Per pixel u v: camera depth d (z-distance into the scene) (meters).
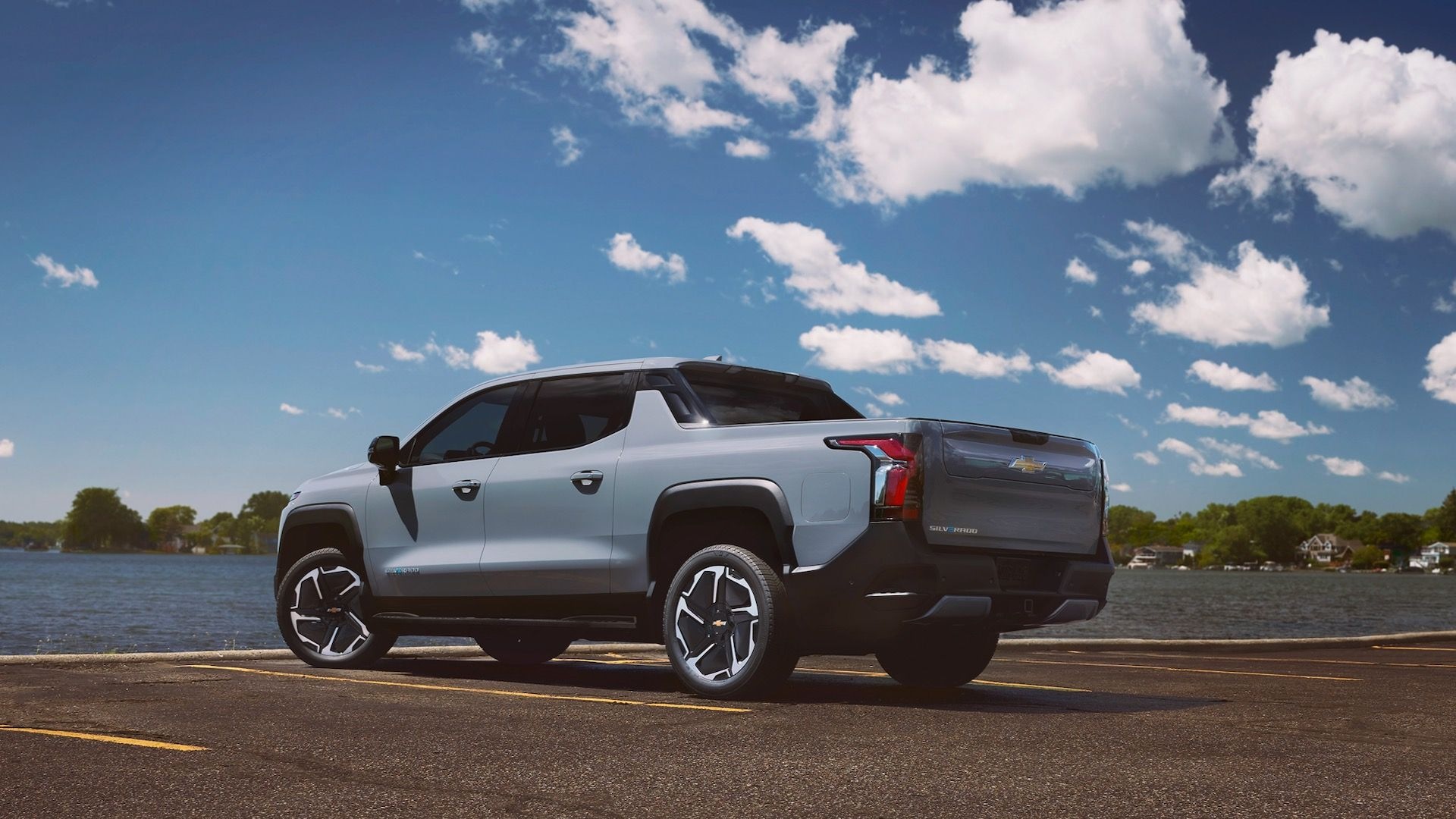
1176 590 118.94
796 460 5.69
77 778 3.49
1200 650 10.78
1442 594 107.31
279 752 3.96
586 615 6.41
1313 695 6.35
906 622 5.39
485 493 6.88
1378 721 5.10
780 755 3.96
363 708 5.12
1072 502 6.00
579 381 6.78
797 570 5.58
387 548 7.32
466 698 5.59
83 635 31.48
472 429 7.18
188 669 7.05
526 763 3.79
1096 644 10.61
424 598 7.14
